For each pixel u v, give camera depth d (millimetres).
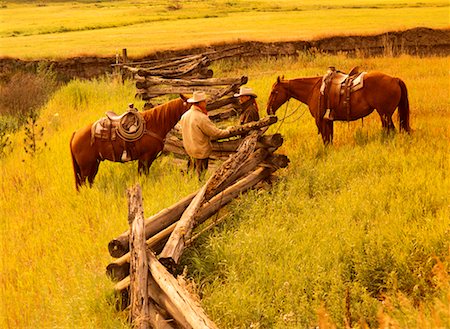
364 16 51562
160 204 8258
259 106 15320
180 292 5289
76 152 10016
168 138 11203
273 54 30141
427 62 23172
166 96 16641
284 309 5617
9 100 22469
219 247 6715
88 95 19891
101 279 6273
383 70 21656
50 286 6777
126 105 16812
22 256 7859
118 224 7953
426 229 6617
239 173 8680
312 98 11359
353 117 11023
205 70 17938
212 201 7922
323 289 5848
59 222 8766
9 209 10094
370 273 6043
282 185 8734
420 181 8195
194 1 106875
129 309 5895
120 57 28484
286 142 11461
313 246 6703
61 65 28703
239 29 43406
